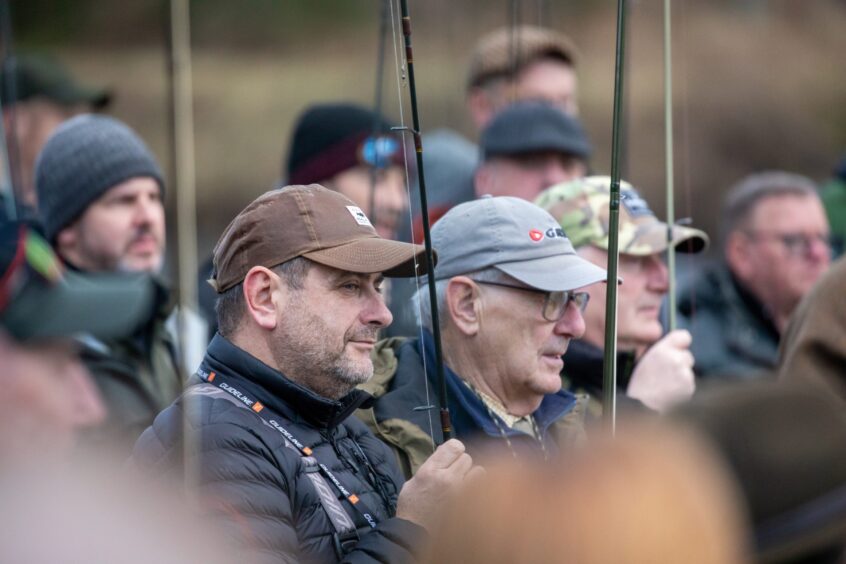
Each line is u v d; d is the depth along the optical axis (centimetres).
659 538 551
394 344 1219
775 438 661
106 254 1347
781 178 1930
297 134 1700
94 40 4050
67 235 1354
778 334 1883
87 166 1347
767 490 655
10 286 698
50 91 1733
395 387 1154
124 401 1202
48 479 635
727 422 663
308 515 944
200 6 4631
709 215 4475
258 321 984
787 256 1869
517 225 1162
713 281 1898
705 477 575
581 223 1367
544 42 1917
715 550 555
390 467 1052
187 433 908
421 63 3725
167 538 666
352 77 4644
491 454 1123
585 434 1225
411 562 922
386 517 1000
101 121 1382
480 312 1154
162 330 1288
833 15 5162
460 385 1152
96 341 1199
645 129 4162
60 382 673
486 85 1933
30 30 4041
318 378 989
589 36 4347
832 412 669
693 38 4828
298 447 965
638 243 1346
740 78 4800
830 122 4869
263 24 4684
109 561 627
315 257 980
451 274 1165
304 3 4816
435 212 1588
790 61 4950
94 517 632
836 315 1296
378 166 1603
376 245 994
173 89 950
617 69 1037
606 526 556
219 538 877
